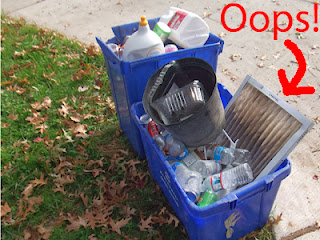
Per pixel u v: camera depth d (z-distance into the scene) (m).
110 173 2.54
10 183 2.53
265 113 1.89
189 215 1.62
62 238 2.13
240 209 1.68
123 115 2.55
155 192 2.38
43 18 5.33
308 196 2.22
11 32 4.80
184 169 1.88
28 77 3.78
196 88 1.85
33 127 3.05
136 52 2.02
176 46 2.33
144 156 2.63
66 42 4.41
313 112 2.94
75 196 2.38
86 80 3.61
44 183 2.48
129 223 2.17
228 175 1.78
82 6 5.63
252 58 3.81
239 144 2.03
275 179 1.58
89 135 2.90
